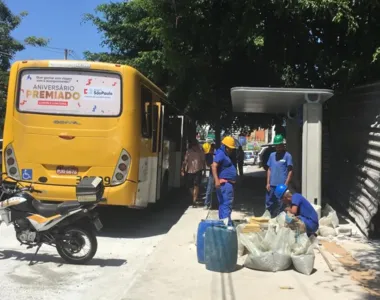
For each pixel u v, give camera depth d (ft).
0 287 14.35
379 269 16.06
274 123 50.55
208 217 27.04
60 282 15.05
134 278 14.99
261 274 15.40
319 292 13.61
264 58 31.01
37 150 21.52
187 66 30.63
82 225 16.84
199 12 27.37
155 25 32.83
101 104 21.57
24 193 17.04
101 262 17.51
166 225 25.54
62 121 21.49
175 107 34.30
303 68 31.09
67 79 21.61
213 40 29.32
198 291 13.73
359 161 24.70
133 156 21.71
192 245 19.62
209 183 31.19
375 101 22.34
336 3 23.80
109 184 21.45
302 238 16.26
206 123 53.93
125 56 43.78
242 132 57.26
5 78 59.93
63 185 21.40
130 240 21.57
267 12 27.14
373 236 20.83
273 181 22.79
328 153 34.68
